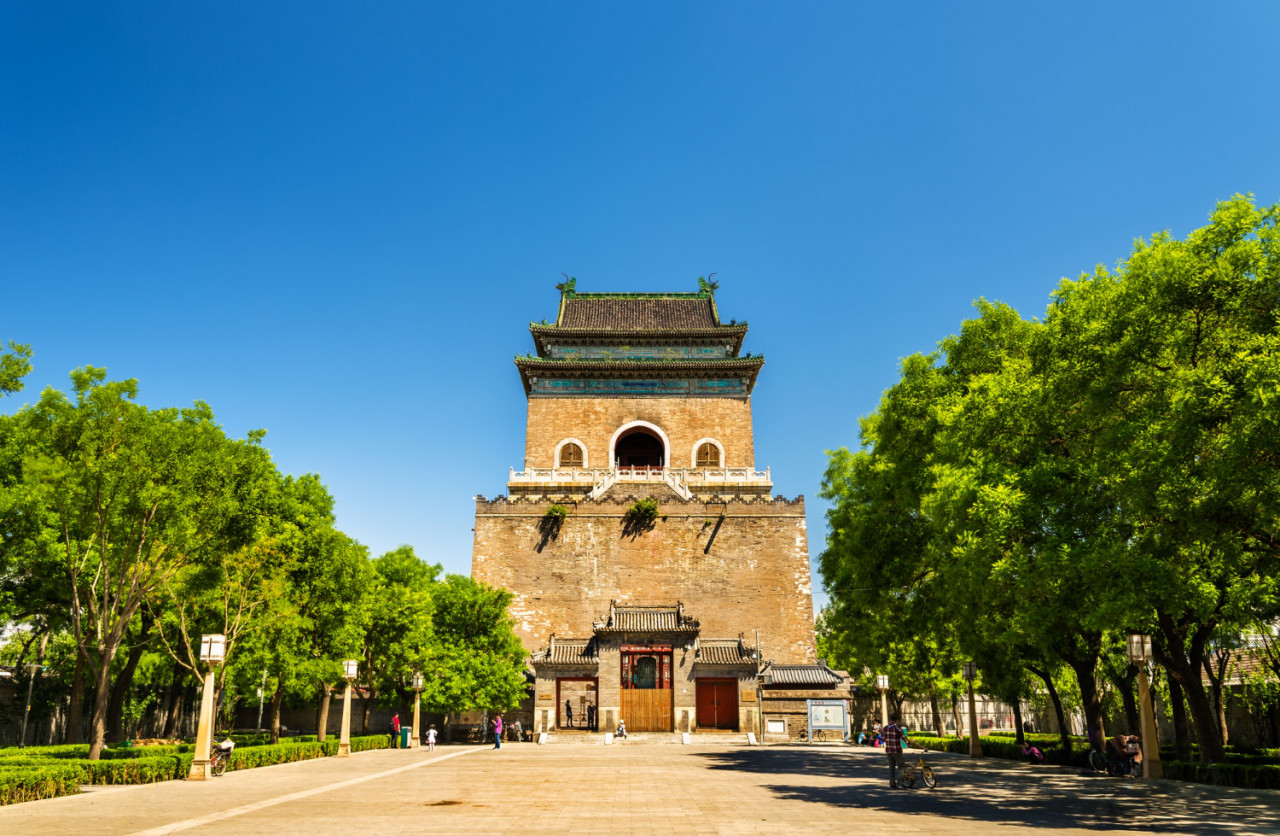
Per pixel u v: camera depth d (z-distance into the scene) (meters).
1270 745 37.44
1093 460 18.84
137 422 24.17
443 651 46.72
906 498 28.95
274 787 22.11
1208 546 18.70
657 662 49.91
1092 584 18.34
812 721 48.94
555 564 60.38
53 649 42.66
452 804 18.56
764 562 60.47
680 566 60.34
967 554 20.31
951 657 41.00
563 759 34.12
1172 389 17.19
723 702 48.75
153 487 23.86
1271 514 16.23
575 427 66.94
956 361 28.19
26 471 23.72
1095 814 16.67
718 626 59.22
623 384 67.88
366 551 40.12
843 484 42.31
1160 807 17.67
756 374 69.12
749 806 18.23
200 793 20.36
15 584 30.09
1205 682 38.66
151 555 25.34
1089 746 27.67
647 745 44.22
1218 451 16.62
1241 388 15.78
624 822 15.69
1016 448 20.69
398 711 58.25
